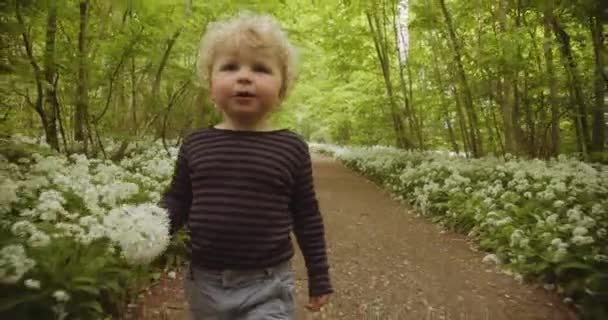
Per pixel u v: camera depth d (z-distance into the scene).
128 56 7.82
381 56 15.54
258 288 1.70
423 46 14.66
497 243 5.89
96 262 3.14
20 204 4.05
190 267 1.81
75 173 5.35
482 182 8.12
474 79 11.02
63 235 3.21
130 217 1.97
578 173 7.22
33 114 9.22
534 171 7.48
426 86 14.91
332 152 28.50
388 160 13.90
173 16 7.89
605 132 10.04
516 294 4.59
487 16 10.80
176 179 1.89
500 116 12.58
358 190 12.36
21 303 2.80
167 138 14.10
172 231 1.97
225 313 1.70
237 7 8.44
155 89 9.36
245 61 1.73
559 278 4.50
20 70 4.86
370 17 14.95
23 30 4.04
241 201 1.69
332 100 22.64
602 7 5.29
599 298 3.85
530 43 9.91
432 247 6.46
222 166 1.72
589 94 9.73
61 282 2.94
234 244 1.68
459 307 4.30
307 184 1.83
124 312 3.71
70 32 7.63
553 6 7.68
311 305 1.88
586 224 4.75
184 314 3.83
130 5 6.72
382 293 4.66
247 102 1.72
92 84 7.94
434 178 9.73
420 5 11.80
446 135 17.27
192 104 12.77
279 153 1.75
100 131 9.73
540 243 5.02
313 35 15.91
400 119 16.72
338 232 7.31
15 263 2.53
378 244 6.60
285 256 1.75
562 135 12.19
